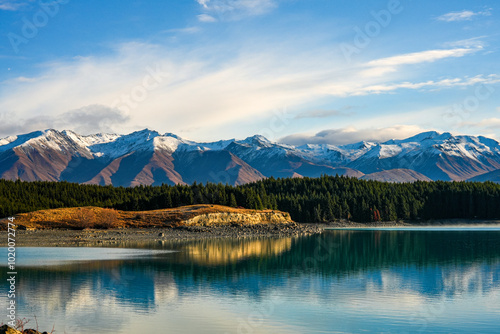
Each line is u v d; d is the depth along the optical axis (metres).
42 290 51.81
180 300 47.88
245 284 56.81
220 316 42.00
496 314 43.66
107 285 55.06
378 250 100.94
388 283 58.47
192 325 39.09
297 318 41.59
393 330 38.62
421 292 53.00
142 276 61.84
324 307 45.59
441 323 40.62
